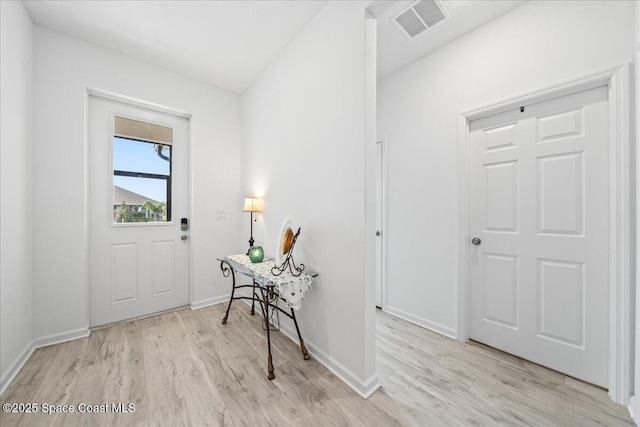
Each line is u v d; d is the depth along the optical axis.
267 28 2.05
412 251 2.45
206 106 2.90
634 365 1.35
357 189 1.53
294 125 2.14
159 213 2.70
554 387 1.54
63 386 1.54
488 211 2.00
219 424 1.27
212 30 2.08
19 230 1.75
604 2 1.46
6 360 1.56
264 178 2.63
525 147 1.81
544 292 1.73
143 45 2.26
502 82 1.85
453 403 1.42
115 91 2.33
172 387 1.53
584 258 1.58
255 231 2.82
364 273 1.49
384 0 1.41
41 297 1.97
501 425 1.28
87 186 2.27
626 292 1.39
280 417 1.32
